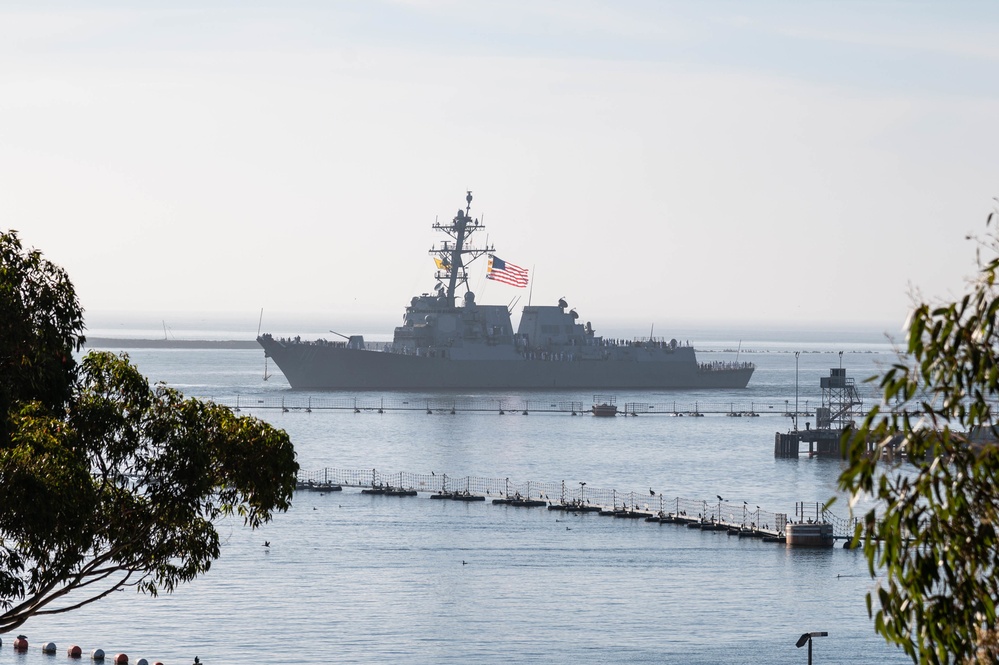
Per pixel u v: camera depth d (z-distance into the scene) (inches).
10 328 5585.6
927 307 2982.3
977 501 3019.2
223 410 6382.9
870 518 3159.5
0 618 5772.6
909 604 3102.9
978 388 2994.6
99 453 6087.6
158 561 6225.4
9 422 5511.8
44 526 5344.5
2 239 5826.8
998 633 2999.5
